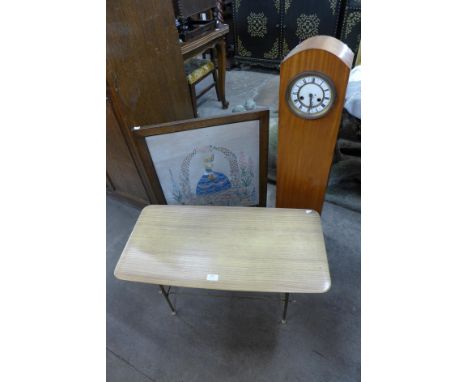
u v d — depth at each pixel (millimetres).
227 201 1693
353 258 1522
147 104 1406
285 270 970
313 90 991
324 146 1137
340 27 2941
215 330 1289
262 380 1139
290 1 2965
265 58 3471
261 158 1493
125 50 1200
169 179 1522
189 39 2088
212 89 3244
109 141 1438
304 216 1146
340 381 1120
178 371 1181
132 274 988
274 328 1276
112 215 1855
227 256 1021
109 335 1299
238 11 3270
